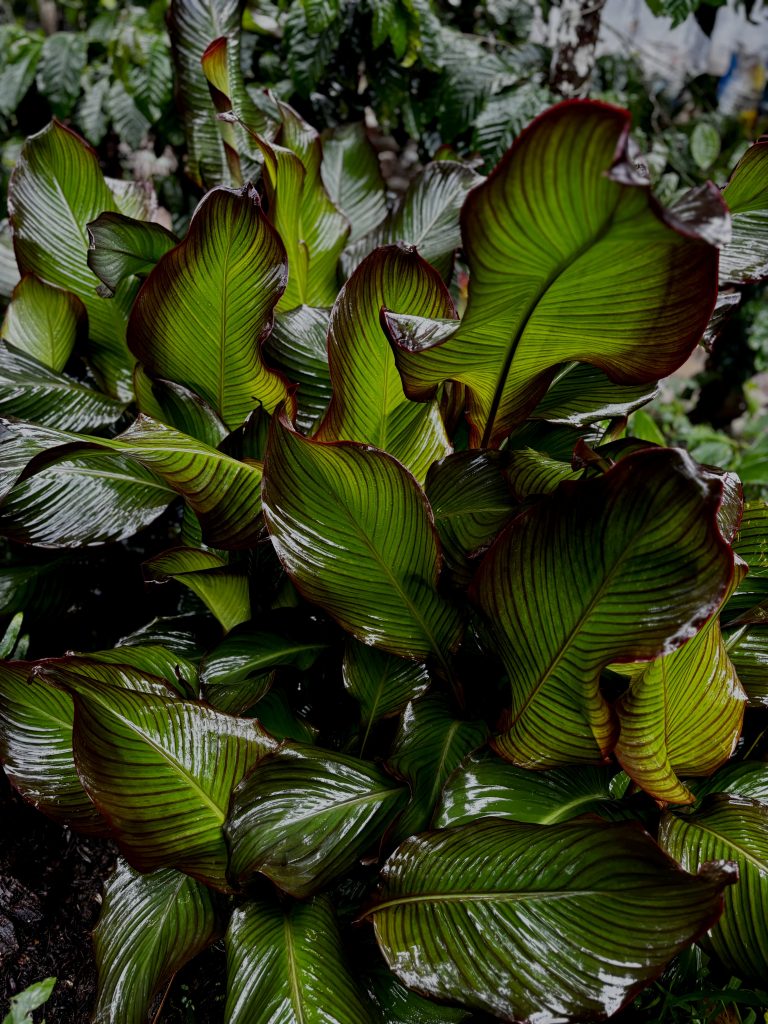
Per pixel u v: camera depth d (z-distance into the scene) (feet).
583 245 2.99
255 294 4.03
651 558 3.21
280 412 3.52
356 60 6.85
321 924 3.61
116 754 3.57
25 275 4.72
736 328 8.11
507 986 3.17
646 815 3.81
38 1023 3.88
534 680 3.56
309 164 4.88
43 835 4.48
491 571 3.45
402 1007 3.57
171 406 4.38
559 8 6.73
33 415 4.53
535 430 4.56
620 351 3.43
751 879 3.47
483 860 3.39
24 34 7.01
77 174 4.88
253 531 3.95
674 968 3.78
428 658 3.91
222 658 4.04
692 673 3.55
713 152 6.89
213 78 4.62
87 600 5.06
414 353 3.37
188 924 3.74
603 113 2.68
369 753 4.13
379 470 3.58
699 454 7.38
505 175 2.86
